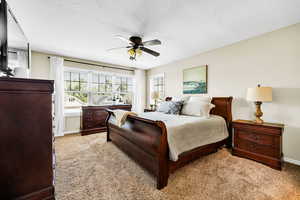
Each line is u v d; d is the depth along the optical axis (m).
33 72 3.39
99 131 3.94
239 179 1.67
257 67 2.51
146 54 3.53
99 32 2.37
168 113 3.09
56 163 2.07
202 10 1.75
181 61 4.04
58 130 3.57
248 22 2.04
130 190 1.47
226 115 2.79
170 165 1.60
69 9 1.75
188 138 1.84
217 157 2.29
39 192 0.99
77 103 4.14
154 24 2.09
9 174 0.89
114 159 2.21
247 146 2.22
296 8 1.71
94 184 1.57
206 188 1.50
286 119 2.18
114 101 4.77
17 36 2.06
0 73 1.46
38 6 1.69
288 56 2.16
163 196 1.38
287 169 1.90
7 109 0.87
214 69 3.20
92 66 4.23
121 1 1.59
